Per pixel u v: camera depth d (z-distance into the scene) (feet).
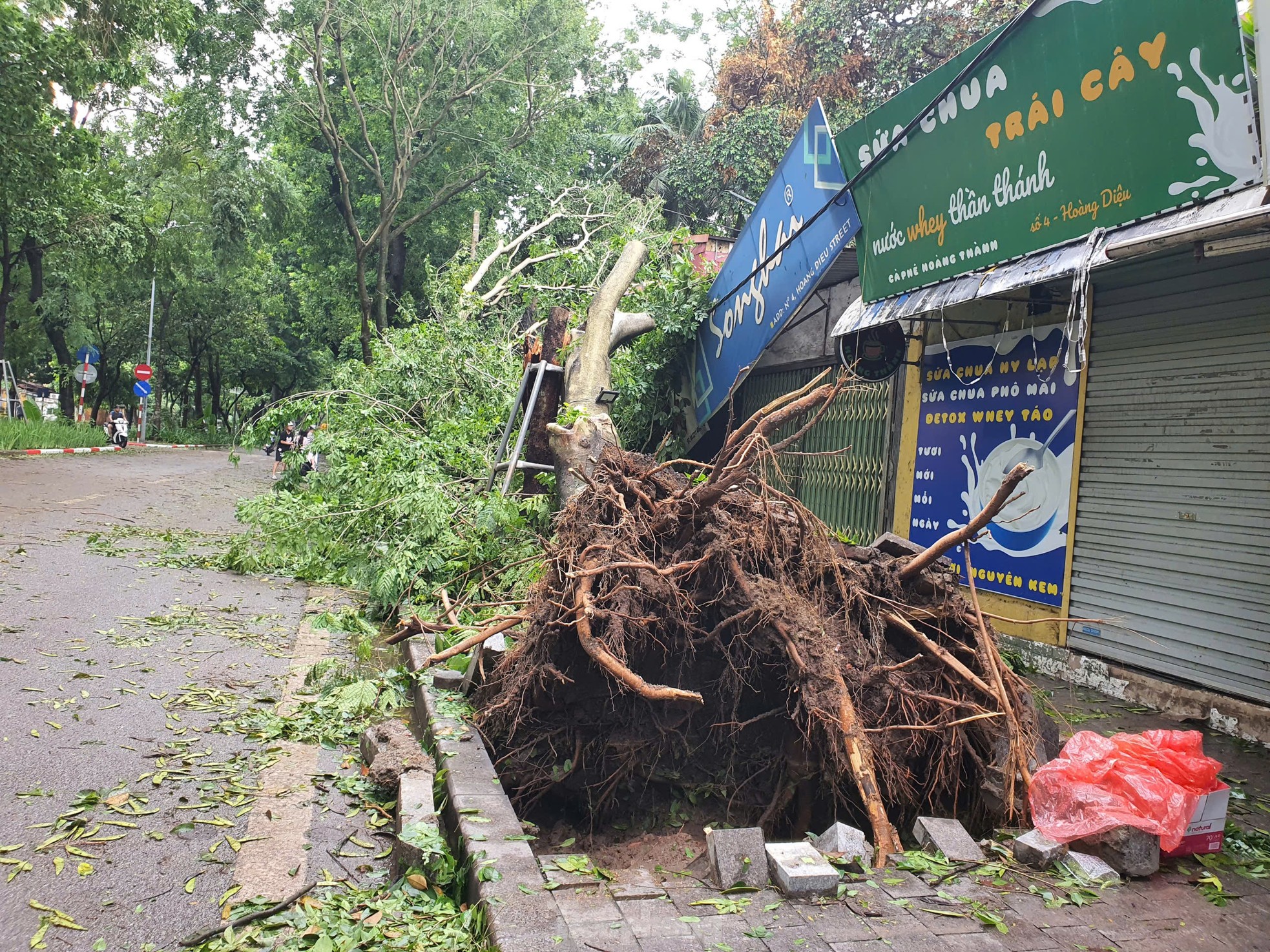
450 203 80.74
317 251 87.81
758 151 67.87
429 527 25.72
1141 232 16.78
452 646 19.17
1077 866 11.53
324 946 9.21
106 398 153.48
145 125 91.86
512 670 15.79
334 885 10.79
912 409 29.22
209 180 88.79
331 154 76.18
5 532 33.88
